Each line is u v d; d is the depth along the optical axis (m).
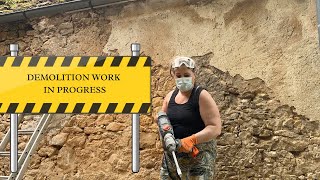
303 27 3.74
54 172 4.34
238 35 3.91
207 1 4.02
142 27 4.22
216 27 3.98
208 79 3.97
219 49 3.96
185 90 2.80
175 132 2.79
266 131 3.79
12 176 3.18
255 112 3.83
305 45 3.73
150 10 4.20
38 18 4.54
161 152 4.06
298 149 3.71
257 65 3.85
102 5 4.29
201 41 4.02
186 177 2.74
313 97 3.70
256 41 3.86
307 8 3.74
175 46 4.11
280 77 3.78
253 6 3.88
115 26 4.31
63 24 4.47
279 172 3.73
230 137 3.86
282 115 3.76
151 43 4.18
